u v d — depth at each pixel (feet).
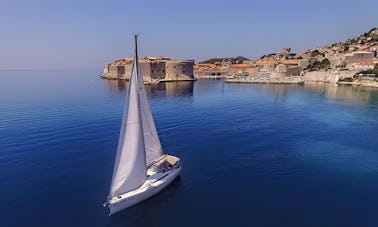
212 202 81.61
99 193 85.35
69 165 106.63
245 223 71.56
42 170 101.71
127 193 77.15
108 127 164.14
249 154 124.47
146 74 654.53
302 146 137.49
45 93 353.92
